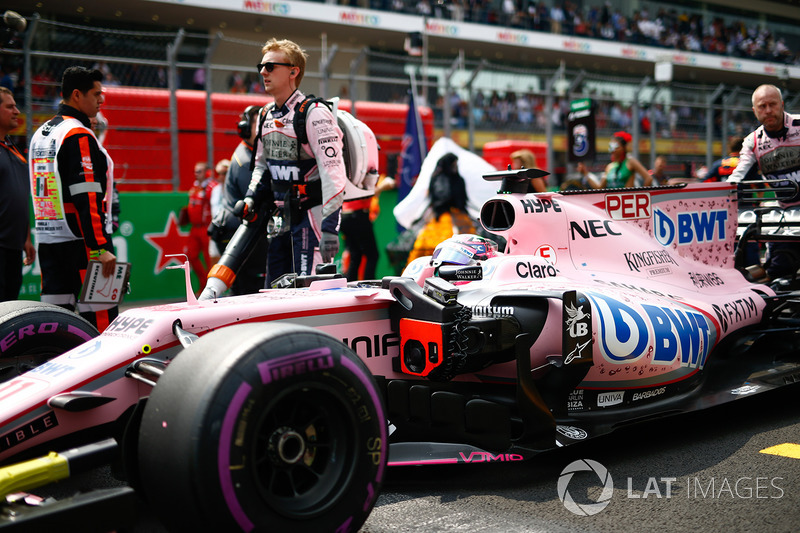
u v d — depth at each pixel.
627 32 21.61
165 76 9.86
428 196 8.36
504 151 13.73
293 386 2.01
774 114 5.13
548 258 3.60
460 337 2.81
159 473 1.92
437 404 2.90
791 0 26.52
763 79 24.06
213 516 1.85
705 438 3.54
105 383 2.39
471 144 10.78
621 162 8.11
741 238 4.72
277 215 4.25
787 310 4.50
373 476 2.17
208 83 9.29
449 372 2.84
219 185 9.02
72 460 1.95
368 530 2.48
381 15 17.23
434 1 18.03
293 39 17.41
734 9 25.39
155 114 9.13
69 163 4.11
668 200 4.19
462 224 8.46
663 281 3.98
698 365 3.79
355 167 4.50
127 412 2.43
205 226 9.06
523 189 3.69
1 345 2.79
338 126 4.34
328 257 4.10
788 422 3.81
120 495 1.84
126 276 4.10
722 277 4.39
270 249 4.38
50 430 2.29
